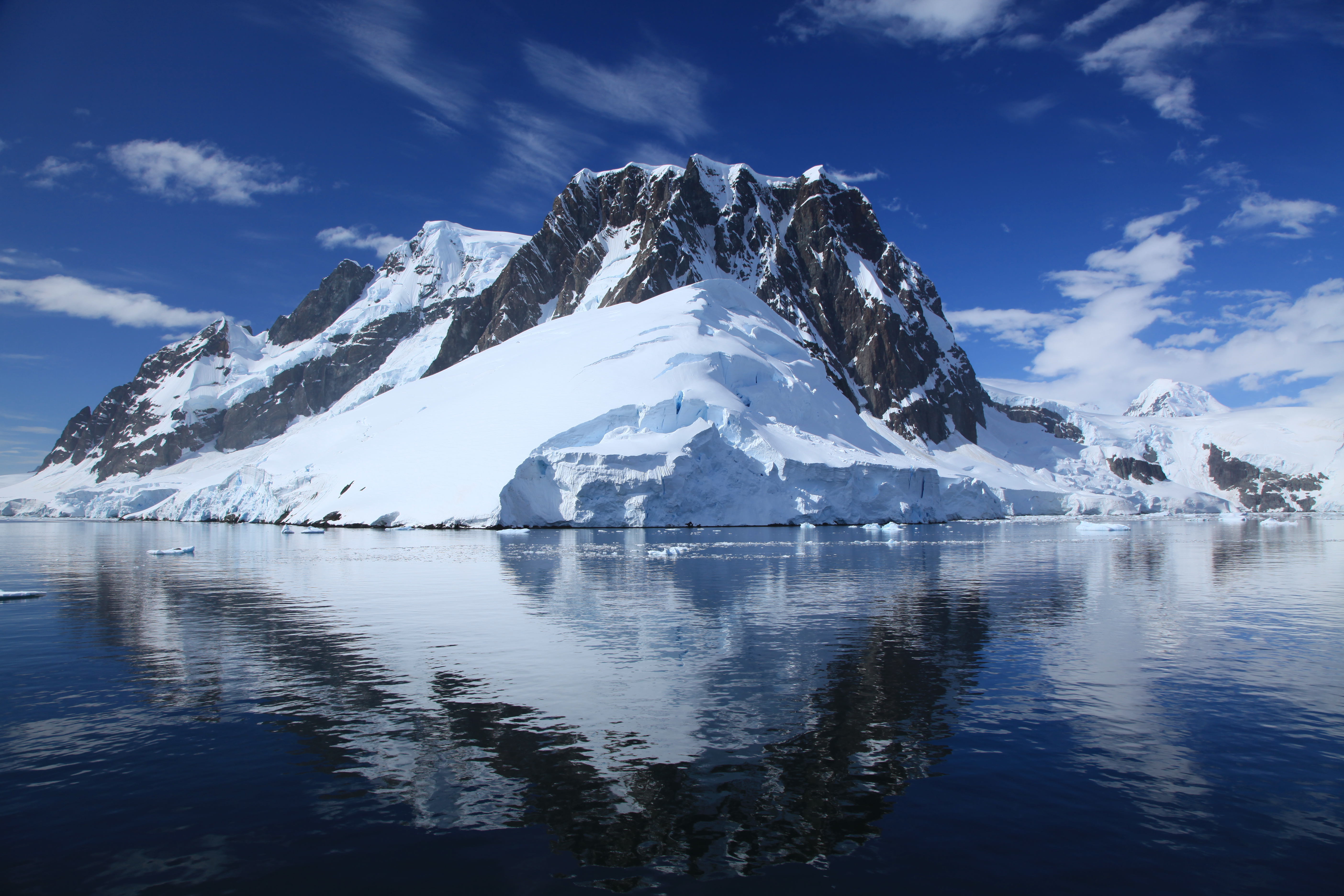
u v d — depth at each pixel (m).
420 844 9.71
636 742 13.05
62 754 12.62
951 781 11.55
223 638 21.38
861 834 9.96
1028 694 15.89
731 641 20.77
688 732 13.52
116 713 14.73
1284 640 21.27
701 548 52.03
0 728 13.92
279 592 30.64
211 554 49.03
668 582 33.25
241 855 9.45
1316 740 13.26
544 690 16.03
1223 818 10.40
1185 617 25.00
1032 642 20.80
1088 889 8.70
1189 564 43.41
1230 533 80.62
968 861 9.30
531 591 30.27
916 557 45.59
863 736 13.37
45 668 18.08
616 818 10.37
